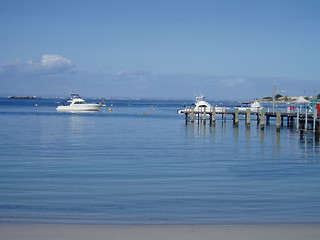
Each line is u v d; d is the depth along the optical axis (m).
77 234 11.37
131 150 32.91
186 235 11.32
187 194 17.84
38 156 29.20
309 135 45.25
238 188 19.08
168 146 35.75
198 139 42.00
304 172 23.33
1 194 17.59
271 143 37.97
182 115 104.38
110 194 17.80
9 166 24.86
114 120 78.25
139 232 11.62
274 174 22.69
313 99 53.22
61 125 63.09
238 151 32.34
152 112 126.19
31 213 14.59
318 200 16.95
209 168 24.55
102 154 30.47
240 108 97.88
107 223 13.12
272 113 54.94
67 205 15.86
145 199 16.91
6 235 11.20
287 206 15.93
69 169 23.92
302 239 11.00
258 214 14.70
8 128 55.88
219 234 11.41
